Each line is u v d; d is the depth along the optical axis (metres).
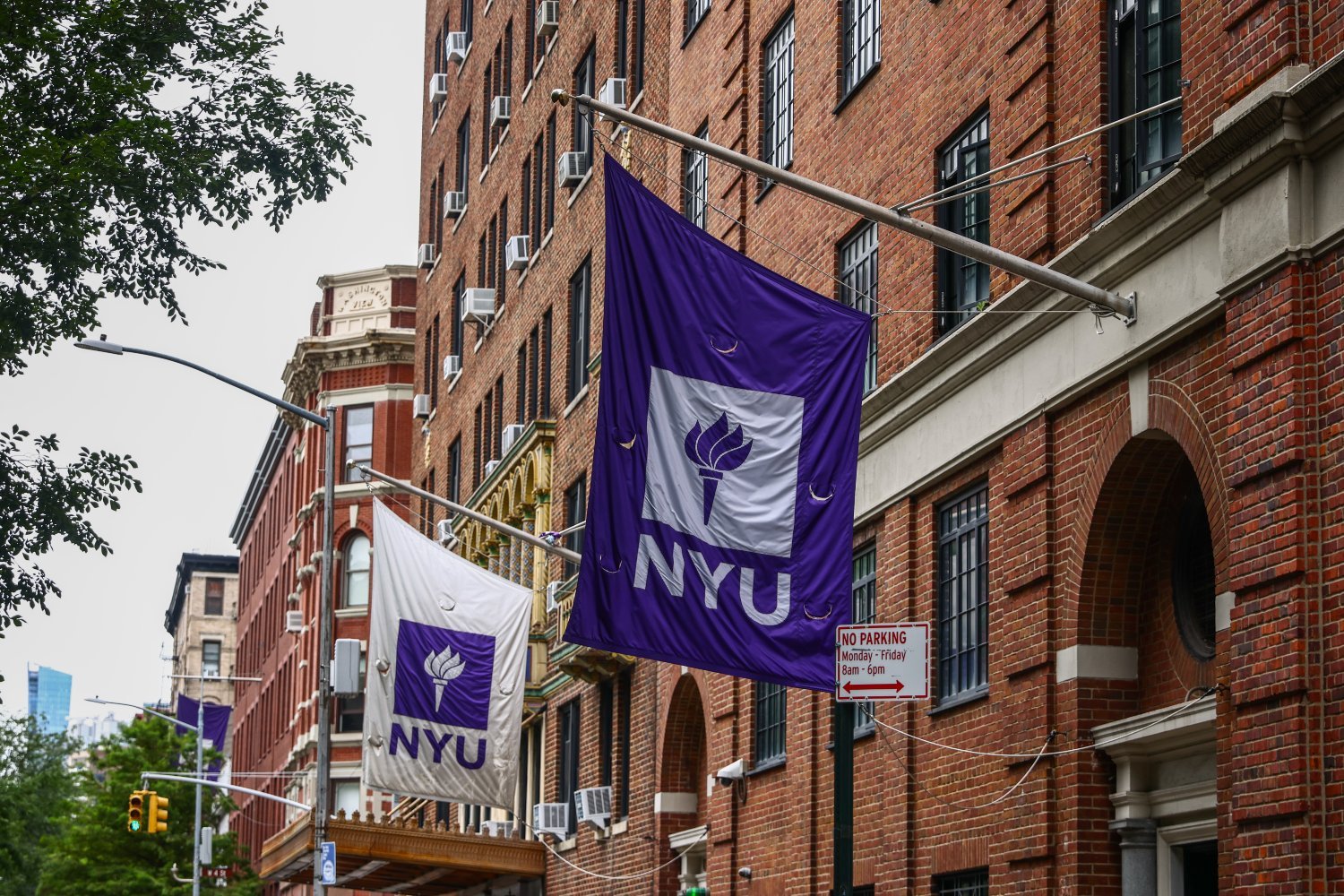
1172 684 18.33
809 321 17.34
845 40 27.12
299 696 85.75
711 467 16.91
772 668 16.69
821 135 27.56
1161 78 18.25
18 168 26.94
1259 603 15.27
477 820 50.38
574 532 41.72
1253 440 15.49
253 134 31.53
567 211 43.50
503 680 30.88
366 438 80.12
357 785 76.81
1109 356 18.36
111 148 28.25
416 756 30.23
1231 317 15.95
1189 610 18.23
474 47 56.94
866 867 24.33
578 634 16.47
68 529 30.36
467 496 53.62
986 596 21.86
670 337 17.02
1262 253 15.45
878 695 14.91
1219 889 15.84
